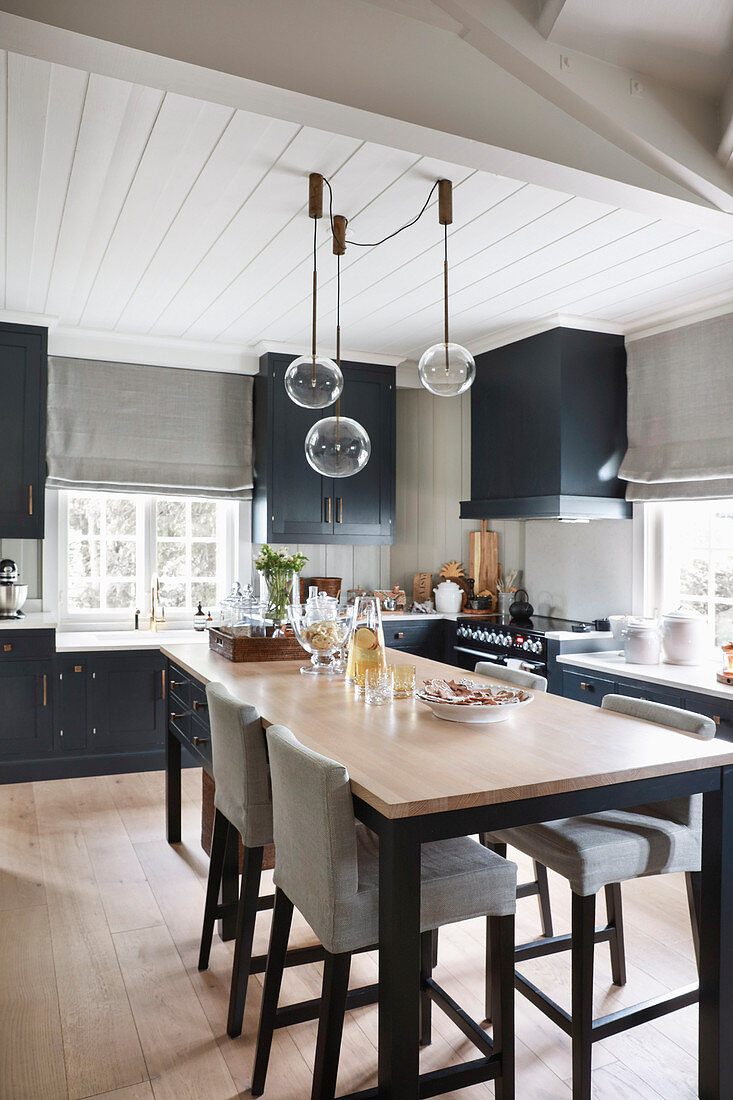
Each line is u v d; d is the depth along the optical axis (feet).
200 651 11.83
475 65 6.70
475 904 6.02
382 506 17.95
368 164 8.80
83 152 8.60
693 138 7.37
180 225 10.55
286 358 17.07
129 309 14.44
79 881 10.69
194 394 17.15
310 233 10.79
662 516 14.76
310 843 5.87
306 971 8.67
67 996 8.05
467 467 19.31
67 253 11.59
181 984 8.32
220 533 18.25
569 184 7.47
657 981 8.32
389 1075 5.29
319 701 8.29
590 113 6.99
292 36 6.00
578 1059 6.33
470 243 11.07
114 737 15.40
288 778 6.11
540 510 14.71
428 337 16.35
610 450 15.05
